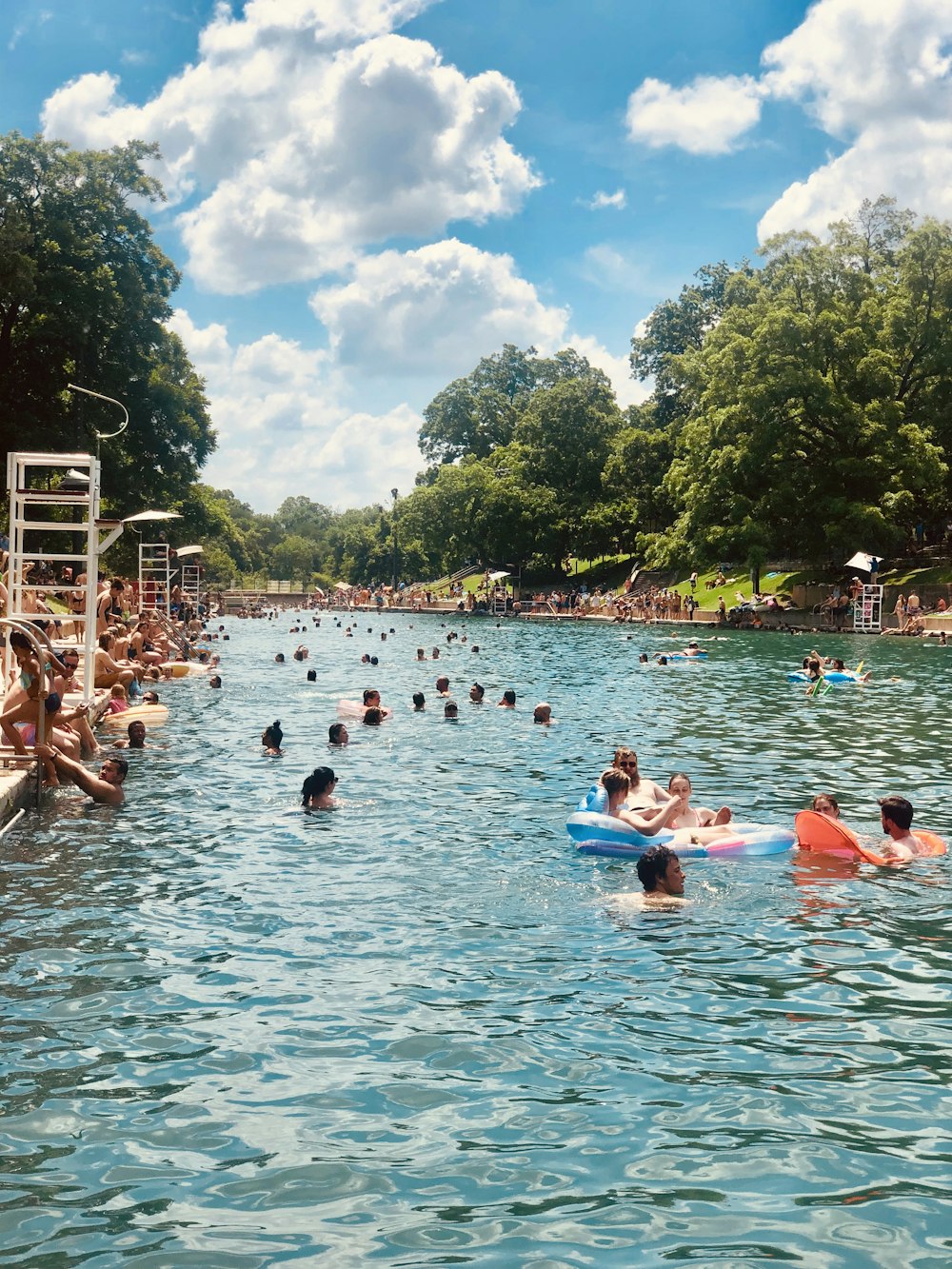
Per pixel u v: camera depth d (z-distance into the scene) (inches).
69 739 527.8
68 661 781.3
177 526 2568.9
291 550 6653.5
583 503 3508.9
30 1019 246.1
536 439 3855.8
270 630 2349.9
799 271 2316.7
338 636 2106.3
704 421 2524.6
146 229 2081.7
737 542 2281.0
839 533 2156.7
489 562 3932.1
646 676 1203.2
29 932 308.3
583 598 2984.7
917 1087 215.8
